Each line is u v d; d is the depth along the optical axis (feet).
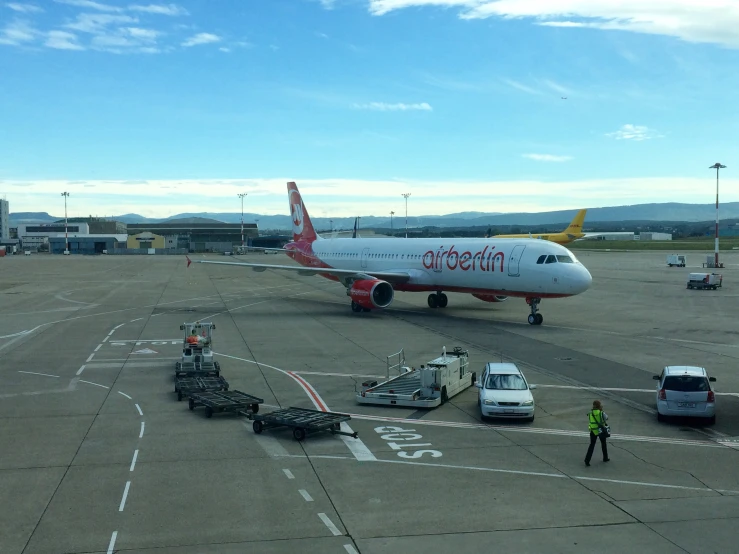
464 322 161.38
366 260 200.03
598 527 50.47
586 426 77.71
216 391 89.25
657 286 253.03
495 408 78.18
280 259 539.70
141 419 81.05
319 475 61.87
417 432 75.61
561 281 144.87
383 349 126.00
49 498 56.39
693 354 119.44
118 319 171.12
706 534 49.21
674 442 71.67
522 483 59.72
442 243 178.50
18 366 112.27
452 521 51.62
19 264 457.27
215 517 52.39
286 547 47.32
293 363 113.80
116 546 47.52
